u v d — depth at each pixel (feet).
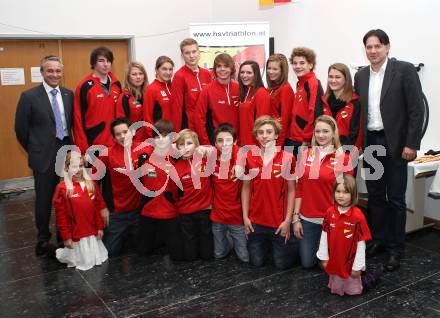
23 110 10.11
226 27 14.94
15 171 17.26
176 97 11.35
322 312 7.66
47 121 10.19
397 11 12.38
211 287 8.67
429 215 12.11
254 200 9.35
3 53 16.55
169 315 7.65
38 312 7.89
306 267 9.38
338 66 9.62
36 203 10.41
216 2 19.92
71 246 9.60
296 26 15.90
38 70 17.20
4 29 16.17
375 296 8.21
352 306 7.86
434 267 9.48
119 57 18.76
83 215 9.54
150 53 19.02
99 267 9.77
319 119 8.80
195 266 9.70
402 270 9.33
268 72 10.71
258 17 17.72
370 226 10.31
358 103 9.58
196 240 9.96
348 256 7.98
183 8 19.40
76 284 8.96
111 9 17.89
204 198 9.81
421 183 11.28
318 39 15.17
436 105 11.68
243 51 15.01
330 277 8.36
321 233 8.66
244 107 10.71
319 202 8.95
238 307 7.88
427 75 11.79
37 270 9.70
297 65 10.31
